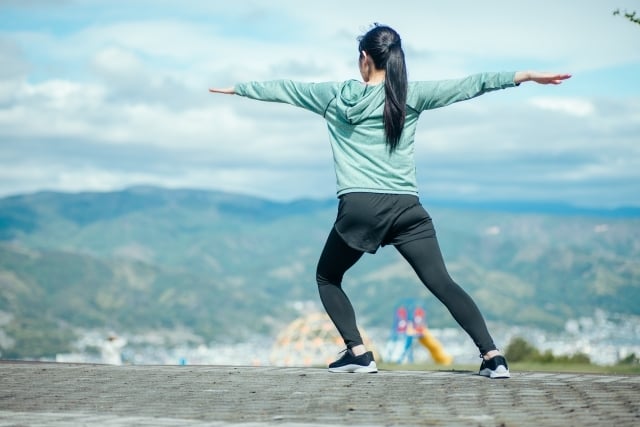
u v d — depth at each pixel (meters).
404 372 6.80
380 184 6.21
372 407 5.12
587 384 5.98
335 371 6.84
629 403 5.20
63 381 6.62
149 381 6.54
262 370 7.11
